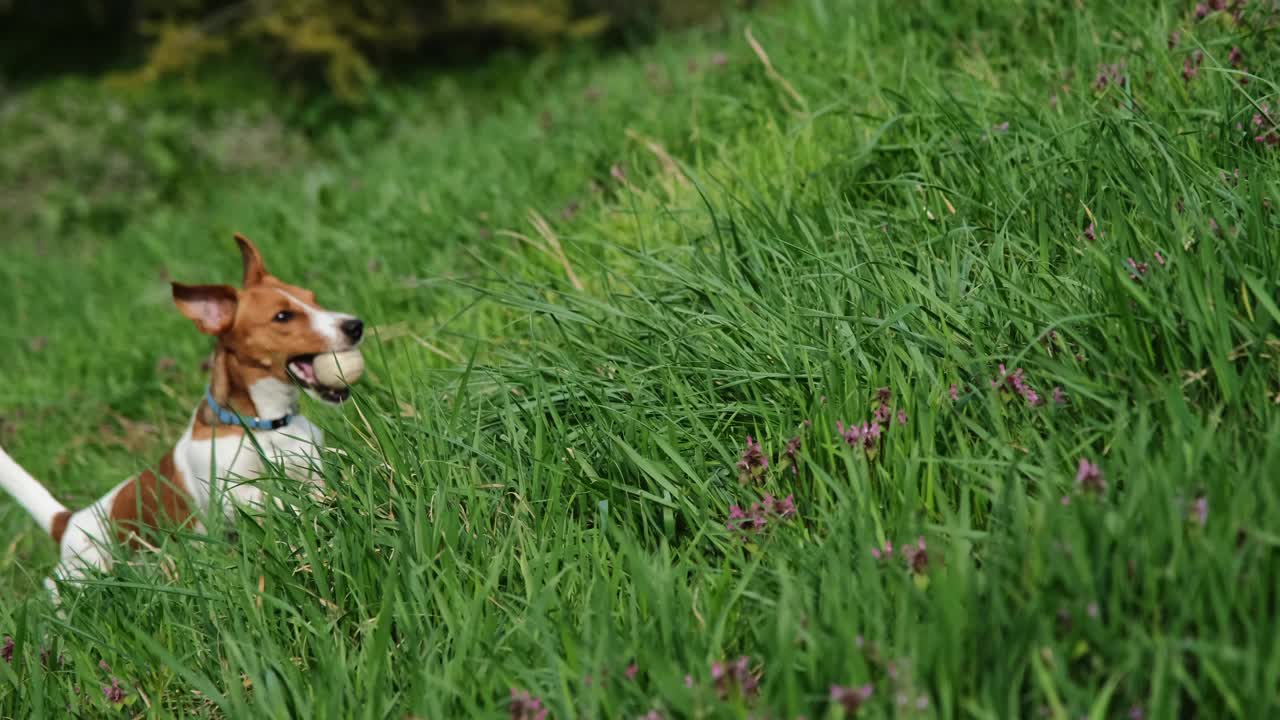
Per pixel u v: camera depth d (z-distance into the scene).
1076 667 2.00
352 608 2.84
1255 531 1.92
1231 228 2.71
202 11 16.84
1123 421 2.32
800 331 3.10
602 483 2.94
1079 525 2.01
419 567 2.62
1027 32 5.01
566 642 2.34
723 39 8.12
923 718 1.89
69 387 6.48
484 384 3.53
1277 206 2.66
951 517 2.15
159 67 15.70
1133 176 2.99
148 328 7.03
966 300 2.91
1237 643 1.92
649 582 2.42
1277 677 1.80
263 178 13.66
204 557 3.12
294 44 14.66
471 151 7.88
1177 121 3.48
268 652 2.62
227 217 9.22
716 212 4.30
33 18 19.97
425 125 12.90
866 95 4.86
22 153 13.74
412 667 2.41
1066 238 3.09
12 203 13.14
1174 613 1.94
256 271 3.96
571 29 15.47
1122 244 2.75
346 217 7.40
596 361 3.41
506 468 3.01
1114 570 1.96
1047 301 2.79
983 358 2.63
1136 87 3.88
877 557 2.29
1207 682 1.91
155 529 3.87
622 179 5.05
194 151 14.02
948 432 2.67
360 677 2.50
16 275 9.83
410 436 3.27
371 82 14.73
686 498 2.79
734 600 2.30
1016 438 2.57
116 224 12.99
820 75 5.49
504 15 15.27
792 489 2.75
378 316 5.36
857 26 5.78
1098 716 1.82
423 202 6.51
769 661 2.20
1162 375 2.47
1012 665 1.93
